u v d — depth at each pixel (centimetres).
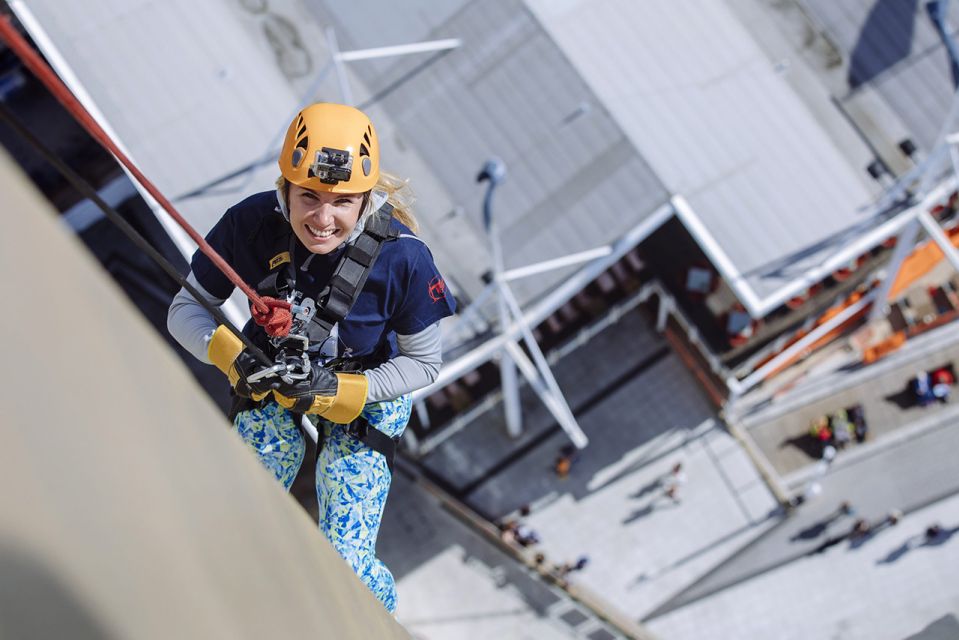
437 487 4412
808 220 3366
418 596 4347
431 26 3450
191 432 165
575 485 4441
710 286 4253
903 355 4569
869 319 4438
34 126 3747
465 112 3375
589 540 4394
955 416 4522
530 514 4416
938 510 4431
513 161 3353
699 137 3422
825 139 3481
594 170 3347
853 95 3553
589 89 3416
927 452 4484
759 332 4281
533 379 3303
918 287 4612
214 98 3234
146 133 3177
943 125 3519
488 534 4381
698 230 3319
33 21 3203
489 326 3244
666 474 4447
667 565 4375
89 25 3241
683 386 4512
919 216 3388
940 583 4331
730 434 4475
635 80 3456
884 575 4353
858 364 4581
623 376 4516
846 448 4491
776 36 3588
